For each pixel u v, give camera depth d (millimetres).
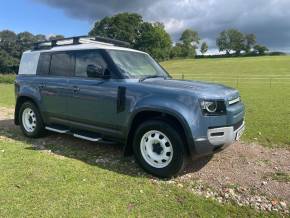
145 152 5051
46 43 7117
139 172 5109
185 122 4551
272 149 6477
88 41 6699
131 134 5266
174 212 3887
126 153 5367
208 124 4613
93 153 6039
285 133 7789
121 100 5238
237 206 4086
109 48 5848
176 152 4715
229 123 4797
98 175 4934
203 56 129000
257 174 5098
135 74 5641
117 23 90062
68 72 6273
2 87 26594
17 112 7398
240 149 6406
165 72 6457
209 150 4707
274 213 3943
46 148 6316
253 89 24016
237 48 138375
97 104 5602
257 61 81750
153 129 4895
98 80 5648
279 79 36344
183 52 125688
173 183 4719
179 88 4887
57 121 6488
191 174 5062
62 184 4555
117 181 4730
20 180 4656
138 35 96688
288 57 99812
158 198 4223
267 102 14953
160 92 4883
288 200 4270
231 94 5039
